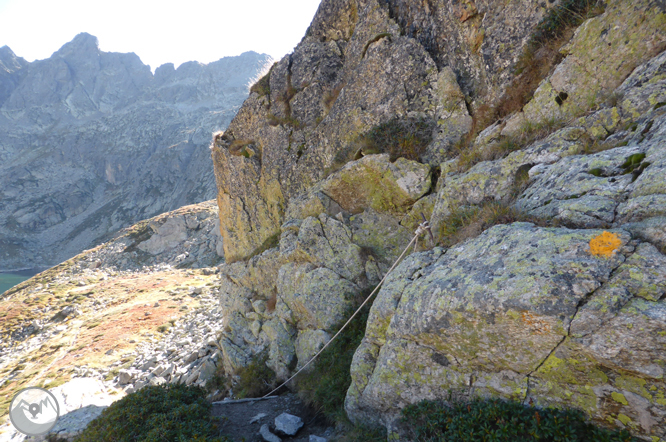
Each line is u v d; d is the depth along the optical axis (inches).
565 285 166.6
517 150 286.4
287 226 525.7
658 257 154.4
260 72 701.9
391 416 257.3
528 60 330.6
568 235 184.4
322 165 535.2
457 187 299.9
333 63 574.2
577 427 165.2
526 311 172.6
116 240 3176.7
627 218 177.5
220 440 294.8
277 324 526.3
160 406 357.4
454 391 219.0
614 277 159.3
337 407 333.4
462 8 397.4
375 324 275.6
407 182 406.9
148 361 990.4
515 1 343.3
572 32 297.4
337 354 394.3
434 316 212.2
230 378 604.7
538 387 183.5
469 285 200.5
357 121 483.5
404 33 466.0
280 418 353.4
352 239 458.6
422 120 423.2
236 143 714.8
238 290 687.1
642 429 150.9
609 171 207.5
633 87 235.6
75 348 1255.5
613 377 158.2
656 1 235.8
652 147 194.7
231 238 743.7
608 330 153.2
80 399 727.7
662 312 141.3
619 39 253.9
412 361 238.4
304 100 591.8
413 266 270.2
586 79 270.2
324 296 449.1
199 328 1226.6
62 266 2787.9
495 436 179.3
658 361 142.9
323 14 596.4
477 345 199.6
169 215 3326.8
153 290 1998.0
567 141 253.6
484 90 386.3
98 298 1978.3
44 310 1847.9
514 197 261.1
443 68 419.8
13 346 1552.7
